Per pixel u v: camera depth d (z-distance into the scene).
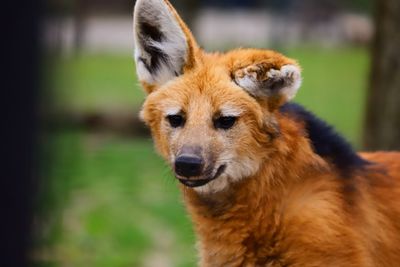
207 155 6.48
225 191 6.91
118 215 15.82
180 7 23.23
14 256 5.11
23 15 4.62
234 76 6.71
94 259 13.02
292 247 6.71
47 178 8.74
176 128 6.75
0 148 4.80
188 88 6.74
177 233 14.78
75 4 20.73
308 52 42.06
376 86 13.84
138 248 13.82
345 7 42.53
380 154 7.70
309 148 6.89
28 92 4.80
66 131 18.95
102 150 22.16
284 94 6.64
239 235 6.96
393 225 7.00
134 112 24.88
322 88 33.06
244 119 6.62
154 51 7.07
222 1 43.41
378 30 13.75
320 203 6.64
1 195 4.96
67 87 16.69
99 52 40.59
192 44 6.89
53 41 7.96
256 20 42.97
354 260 6.58
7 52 4.60
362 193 6.92
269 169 6.77
